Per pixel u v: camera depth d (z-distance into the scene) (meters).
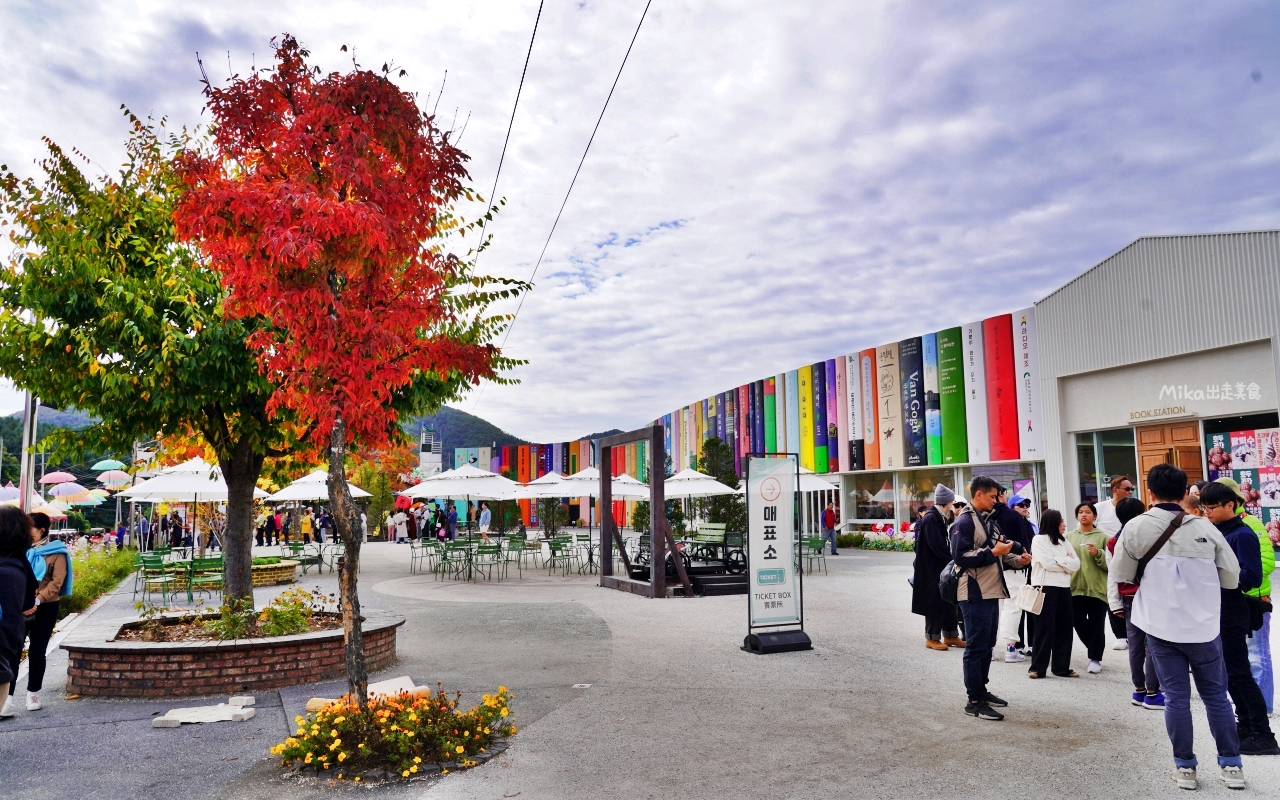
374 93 6.10
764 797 4.80
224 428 10.05
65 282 8.86
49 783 5.24
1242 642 5.52
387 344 5.93
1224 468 15.55
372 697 6.57
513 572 21.78
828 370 30.36
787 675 8.08
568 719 6.53
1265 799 4.61
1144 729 6.07
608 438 17.80
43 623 7.20
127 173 9.88
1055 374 19.33
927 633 9.52
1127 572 5.23
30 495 13.96
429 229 6.67
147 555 17.47
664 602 14.40
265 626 8.45
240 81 6.42
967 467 23.95
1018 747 5.65
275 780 5.25
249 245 5.73
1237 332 15.16
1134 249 17.25
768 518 9.66
